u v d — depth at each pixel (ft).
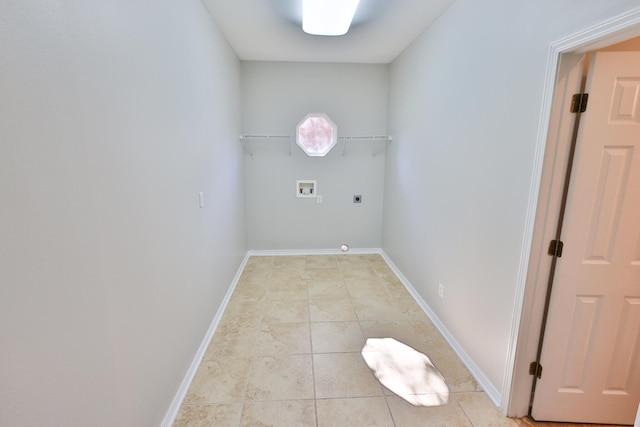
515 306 5.26
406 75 10.65
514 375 5.36
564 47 4.15
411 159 10.30
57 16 2.85
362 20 8.32
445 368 6.79
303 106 12.73
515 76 5.17
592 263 4.80
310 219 13.85
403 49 10.80
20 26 2.47
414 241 10.14
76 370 3.15
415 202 10.02
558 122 4.45
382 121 13.10
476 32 6.33
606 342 5.05
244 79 12.34
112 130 3.74
